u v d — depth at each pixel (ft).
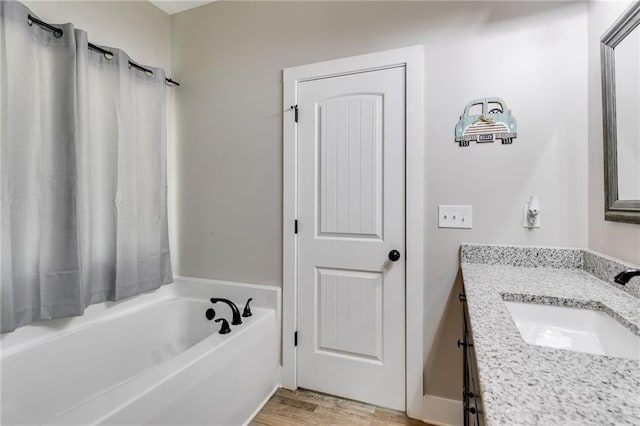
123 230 5.70
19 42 4.28
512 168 4.88
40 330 4.74
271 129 6.41
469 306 2.99
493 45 4.96
